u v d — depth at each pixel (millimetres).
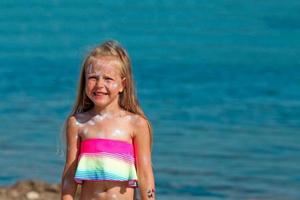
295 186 20406
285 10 90500
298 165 22500
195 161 22812
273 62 51812
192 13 88875
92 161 7898
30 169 21031
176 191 19531
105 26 75750
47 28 74812
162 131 27609
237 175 21203
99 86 7930
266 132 27672
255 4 97500
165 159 23047
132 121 8023
